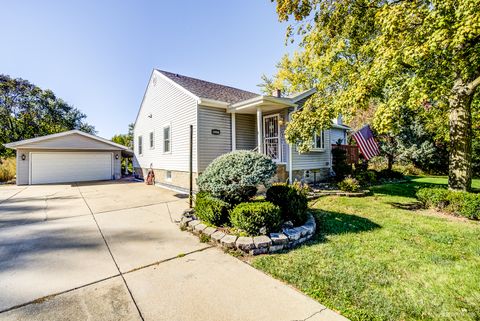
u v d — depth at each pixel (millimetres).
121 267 3066
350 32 7277
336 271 2820
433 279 2619
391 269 2861
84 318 2053
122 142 24906
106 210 6492
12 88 20609
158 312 2133
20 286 2598
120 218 5625
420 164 15477
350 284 2527
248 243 3424
